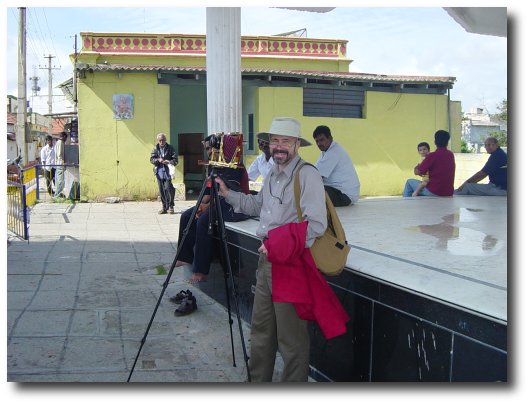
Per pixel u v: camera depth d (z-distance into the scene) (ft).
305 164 10.90
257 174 24.50
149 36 53.16
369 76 51.78
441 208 22.29
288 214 11.00
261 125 50.01
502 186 27.84
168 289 19.67
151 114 48.01
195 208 13.16
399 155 54.54
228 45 21.13
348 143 52.90
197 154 56.44
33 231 30.86
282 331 10.93
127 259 24.30
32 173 43.45
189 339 15.25
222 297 17.66
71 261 23.47
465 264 11.53
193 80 48.75
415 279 10.06
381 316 10.55
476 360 8.58
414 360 9.73
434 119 55.21
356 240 14.61
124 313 17.01
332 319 10.51
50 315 16.56
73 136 56.39
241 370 13.42
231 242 16.83
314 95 51.98
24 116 60.64
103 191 47.47
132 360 13.75
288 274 10.62
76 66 45.93
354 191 23.02
